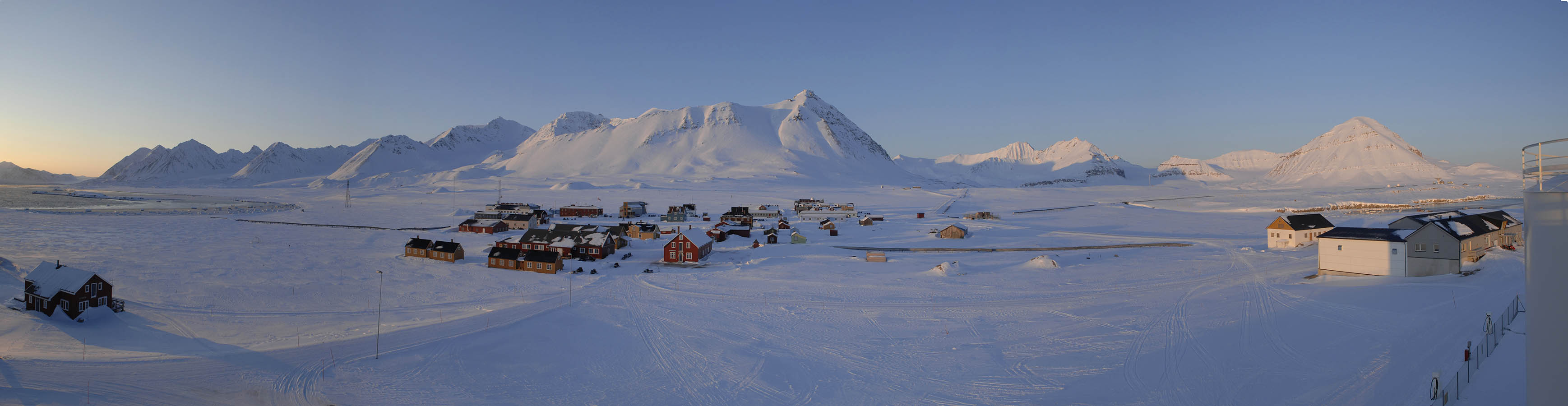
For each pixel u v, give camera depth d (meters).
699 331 35.47
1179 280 47.50
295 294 47.03
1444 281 38.56
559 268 56.62
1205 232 89.00
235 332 35.72
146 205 170.12
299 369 28.95
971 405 24.31
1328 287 40.47
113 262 60.91
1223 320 33.94
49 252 68.25
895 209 155.62
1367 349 27.25
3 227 94.38
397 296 46.31
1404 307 33.59
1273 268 51.59
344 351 31.58
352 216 128.50
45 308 38.44
